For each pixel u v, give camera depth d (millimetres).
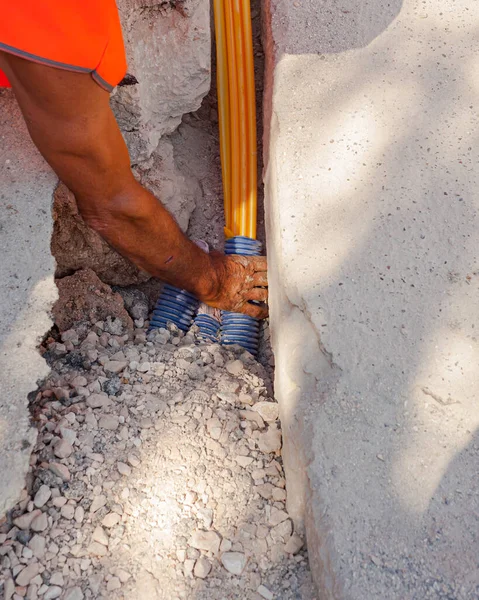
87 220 2066
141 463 1915
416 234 2016
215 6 2908
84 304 2453
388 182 2125
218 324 2730
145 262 2293
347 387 1788
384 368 1802
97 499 1824
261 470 1948
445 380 1778
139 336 2455
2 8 1446
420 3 2562
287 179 2168
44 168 2100
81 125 1686
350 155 2195
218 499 1870
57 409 1997
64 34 1509
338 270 1970
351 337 1851
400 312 1883
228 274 2617
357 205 2090
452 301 1893
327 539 1604
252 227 2869
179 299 2652
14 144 2131
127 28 2250
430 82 2350
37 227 2006
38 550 1721
